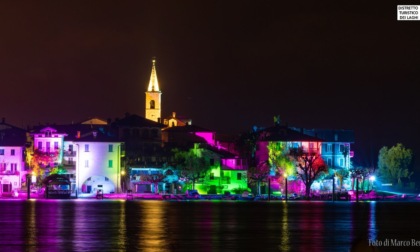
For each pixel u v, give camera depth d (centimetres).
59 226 12950
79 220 14175
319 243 10875
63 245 10381
